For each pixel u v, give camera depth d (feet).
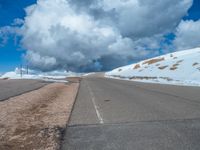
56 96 60.39
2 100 50.31
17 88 87.61
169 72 166.71
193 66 152.46
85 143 19.38
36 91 74.13
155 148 17.13
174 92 60.34
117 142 19.11
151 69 232.53
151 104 40.16
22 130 25.00
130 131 22.40
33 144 20.03
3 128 26.14
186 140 18.70
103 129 23.77
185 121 25.62
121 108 37.06
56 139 21.01
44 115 33.65
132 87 88.28
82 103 45.21
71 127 25.36
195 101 41.93
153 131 21.91
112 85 107.24
